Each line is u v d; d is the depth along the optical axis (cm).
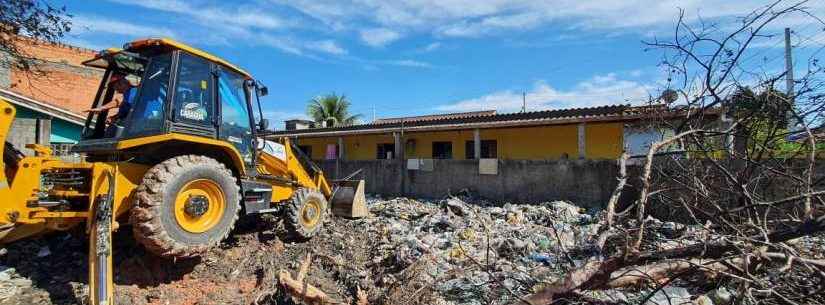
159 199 406
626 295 375
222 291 452
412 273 481
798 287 335
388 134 1622
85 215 409
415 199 1335
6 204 395
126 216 451
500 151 1553
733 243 309
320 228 665
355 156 1955
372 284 480
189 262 475
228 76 555
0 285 403
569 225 835
